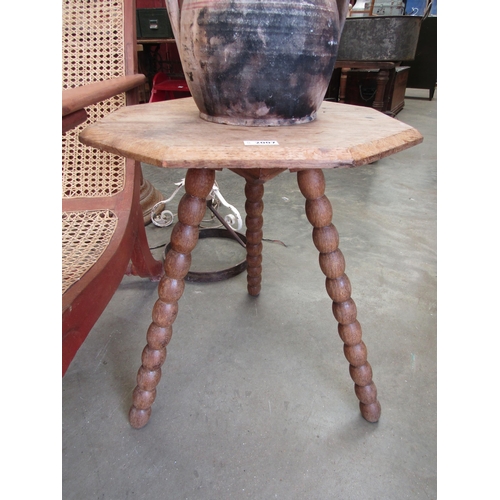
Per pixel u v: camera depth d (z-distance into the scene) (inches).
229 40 19.9
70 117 22.7
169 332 26.0
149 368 26.6
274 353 34.6
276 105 22.0
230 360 33.8
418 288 43.4
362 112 28.1
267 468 25.4
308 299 41.8
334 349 35.1
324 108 29.5
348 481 24.7
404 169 84.0
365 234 55.3
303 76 21.4
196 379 31.9
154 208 58.3
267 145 18.6
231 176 79.9
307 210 24.0
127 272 41.8
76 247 27.8
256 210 37.4
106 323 38.2
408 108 142.8
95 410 29.2
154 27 109.0
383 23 80.9
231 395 30.5
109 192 34.9
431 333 36.9
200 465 25.5
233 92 21.5
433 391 30.9
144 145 18.8
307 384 31.6
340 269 24.9
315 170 22.9
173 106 29.1
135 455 26.1
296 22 19.6
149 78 125.0
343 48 87.4
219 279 44.9
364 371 27.0
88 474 24.9
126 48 34.8
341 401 30.2
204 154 17.7
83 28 34.9
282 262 48.8
